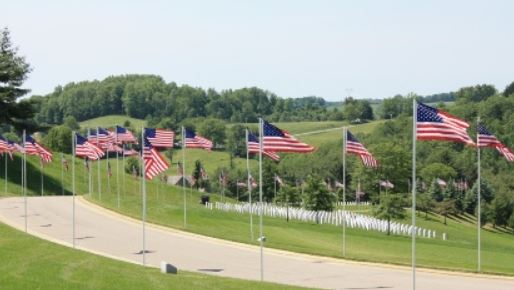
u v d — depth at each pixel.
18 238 35.00
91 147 44.81
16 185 78.44
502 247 65.62
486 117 154.75
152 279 24.98
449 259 42.34
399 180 114.31
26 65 86.94
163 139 47.47
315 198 69.56
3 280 23.03
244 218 60.38
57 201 65.44
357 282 29.34
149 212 55.97
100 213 55.81
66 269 26.00
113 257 34.97
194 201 84.38
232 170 132.50
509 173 131.75
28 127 87.25
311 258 35.94
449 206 101.12
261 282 26.66
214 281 25.77
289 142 29.97
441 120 25.27
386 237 55.47
